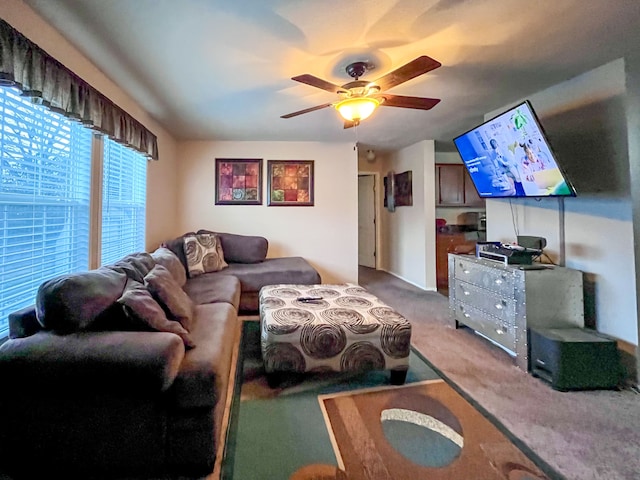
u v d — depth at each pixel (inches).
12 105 71.0
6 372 54.2
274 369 85.8
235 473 58.0
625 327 91.4
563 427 71.3
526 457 62.2
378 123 157.6
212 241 165.3
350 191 201.2
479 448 64.6
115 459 57.5
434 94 119.3
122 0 67.1
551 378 88.3
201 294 115.8
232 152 194.2
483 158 124.0
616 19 74.7
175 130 170.1
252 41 82.9
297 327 86.5
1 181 68.5
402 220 234.1
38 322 61.7
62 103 76.9
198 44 84.4
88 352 55.4
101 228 103.7
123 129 109.2
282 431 69.3
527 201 125.0
